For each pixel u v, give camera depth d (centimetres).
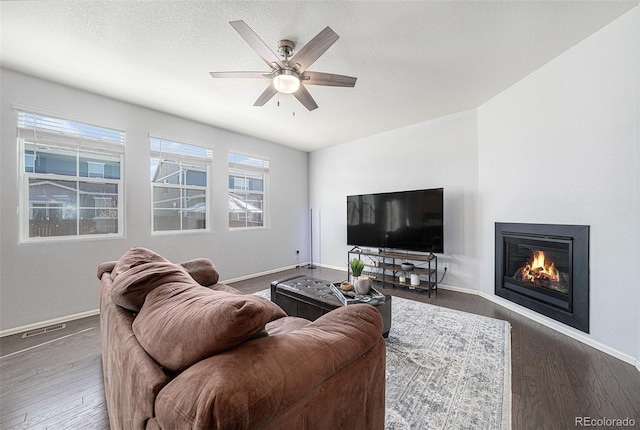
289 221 542
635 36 186
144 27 196
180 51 225
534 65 254
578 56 223
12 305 252
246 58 236
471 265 359
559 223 242
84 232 301
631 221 191
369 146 471
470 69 258
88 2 172
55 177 282
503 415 143
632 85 189
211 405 56
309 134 461
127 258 161
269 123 403
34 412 150
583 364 189
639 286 186
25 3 172
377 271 461
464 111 361
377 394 103
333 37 169
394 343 220
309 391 73
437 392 161
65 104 281
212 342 72
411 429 134
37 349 220
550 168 250
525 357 199
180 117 374
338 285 261
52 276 273
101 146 309
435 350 209
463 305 312
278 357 74
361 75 265
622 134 196
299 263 559
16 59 235
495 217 321
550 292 252
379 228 421
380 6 178
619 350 197
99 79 270
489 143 328
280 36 206
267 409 62
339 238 527
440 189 360
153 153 352
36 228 272
